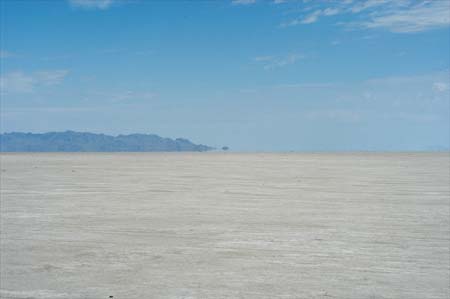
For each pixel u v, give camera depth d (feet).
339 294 30.22
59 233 48.21
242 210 62.23
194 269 35.58
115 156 269.44
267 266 36.32
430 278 33.47
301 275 34.06
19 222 54.34
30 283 32.48
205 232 48.47
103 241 44.62
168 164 172.35
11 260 38.24
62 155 288.71
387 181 101.45
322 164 171.63
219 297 29.60
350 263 37.17
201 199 72.74
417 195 77.61
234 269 35.55
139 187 89.20
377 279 33.22
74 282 32.65
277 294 30.14
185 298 29.48
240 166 158.20
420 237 46.14
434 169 141.38
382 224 52.80
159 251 40.88
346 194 78.89
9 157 248.73
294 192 81.46
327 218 56.54
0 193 80.79
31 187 89.76
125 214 59.41
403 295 30.14
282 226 51.57
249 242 44.09
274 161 199.31
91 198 74.23
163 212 60.75
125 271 35.12
